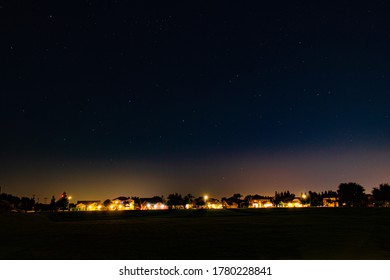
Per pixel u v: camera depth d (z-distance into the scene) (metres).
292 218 43.16
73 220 44.53
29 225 33.22
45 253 16.03
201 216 52.94
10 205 82.31
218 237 21.55
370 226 29.39
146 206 152.00
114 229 28.16
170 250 16.62
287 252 15.87
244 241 19.53
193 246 17.81
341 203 126.12
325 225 30.62
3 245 18.50
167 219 45.06
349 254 15.24
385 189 112.00
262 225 31.34
